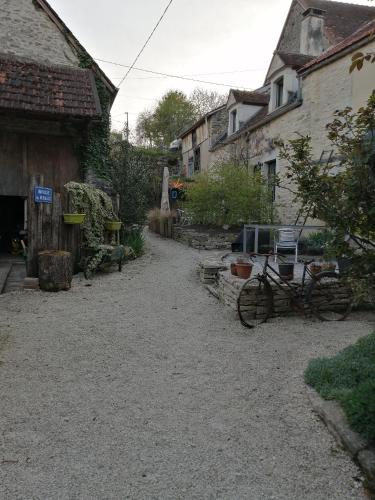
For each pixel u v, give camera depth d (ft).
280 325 17.71
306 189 9.80
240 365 13.71
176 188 69.00
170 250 41.42
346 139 9.74
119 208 38.63
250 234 31.99
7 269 30.32
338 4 53.93
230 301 20.17
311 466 8.54
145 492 7.78
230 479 8.16
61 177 33.24
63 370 13.24
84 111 31.04
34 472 8.27
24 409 10.71
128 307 20.79
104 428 9.89
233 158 52.70
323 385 11.26
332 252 9.45
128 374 13.01
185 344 15.71
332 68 34.81
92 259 27.78
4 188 31.76
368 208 8.83
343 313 19.15
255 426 10.03
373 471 7.93
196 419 10.35
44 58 35.40
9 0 34.65
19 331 16.89
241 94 59.88
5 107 29.17
